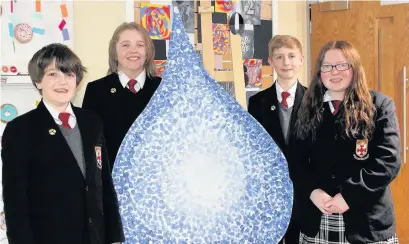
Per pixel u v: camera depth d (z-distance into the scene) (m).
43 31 2.19
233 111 1.59
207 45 1.80
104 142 1.59
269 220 1.59
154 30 2.50
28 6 2.14
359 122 1.62
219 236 1.58
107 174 1.56
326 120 1.70
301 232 1.79
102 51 2.42
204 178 1.58
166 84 1.57
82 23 2.35
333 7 3.00
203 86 1.59
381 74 2.87
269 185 1.59
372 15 2.87
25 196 1.40
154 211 1.56
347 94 1.66
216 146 1.59
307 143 1.74
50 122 1.46
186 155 1.58
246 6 2.80
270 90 2.11
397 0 2.86
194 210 1.58
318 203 1.64
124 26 1.91
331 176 1.66
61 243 1.43
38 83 1.50
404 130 2.78
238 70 1.85
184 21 2.58
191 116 1.58
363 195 1.57
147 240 1.57
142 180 1.56
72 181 1.45
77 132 1.51
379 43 2.87
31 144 1.42
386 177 1.56
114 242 1.53
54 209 1.43
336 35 3.01
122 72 1.92
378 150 1.59
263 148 1.59
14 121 1.45
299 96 2.06
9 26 2.10
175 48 1.58
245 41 2.80
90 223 1.47
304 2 3.13
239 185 1.59
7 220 1.39
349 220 1.62
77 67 1.52
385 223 1.62
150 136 1.56
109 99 1.88
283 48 2.04
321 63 1.71
